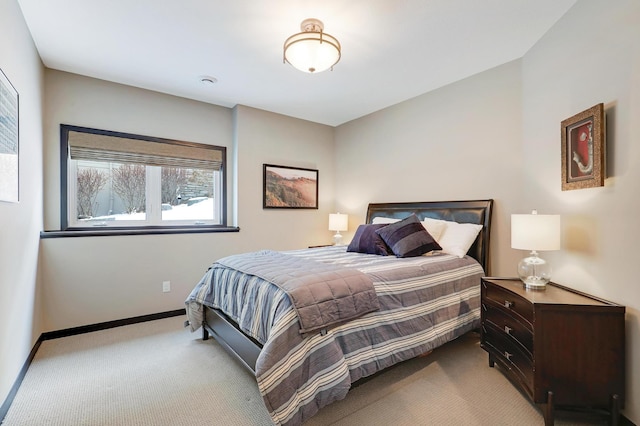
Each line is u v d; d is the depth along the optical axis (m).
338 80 3.26
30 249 2.40
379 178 4.24
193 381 2.13
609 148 1.77
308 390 1.59
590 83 1.94
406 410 1.81
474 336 2.88
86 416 1.76
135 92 3.39
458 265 2.69
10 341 1.90
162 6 2.06
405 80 3.27
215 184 4.03
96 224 3.22
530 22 2.28
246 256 2.71
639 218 1.58
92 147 3.13
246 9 2.09
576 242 2.06
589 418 1.74
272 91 3.54
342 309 1.80
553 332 1.69
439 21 2.24
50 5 2.05
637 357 1.58
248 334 2.02
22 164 2.16
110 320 3.12
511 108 2.86
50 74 2.94
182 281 3.55
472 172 3.18
